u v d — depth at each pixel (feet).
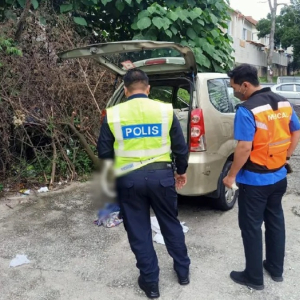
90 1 21.71
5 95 16.58
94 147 19.61
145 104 8.58
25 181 17.56
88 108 19.71
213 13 23.90
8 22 18.02
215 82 13.52
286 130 8.63
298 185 16.87
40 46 18.78
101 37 24.45
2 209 14.75
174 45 10.66
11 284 9.52
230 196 14.07
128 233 8.90
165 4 22.57
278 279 9.35
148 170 8.57
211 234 12.13
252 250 8.85
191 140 11.95
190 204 14.82
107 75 20.30
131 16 23.57
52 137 17.98
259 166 8.50
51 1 21.54
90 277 9.80
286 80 61.26
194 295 8.87
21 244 11.69
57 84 18.35
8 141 17.12
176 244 9.14
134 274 9.92
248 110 8.19
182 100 15.74
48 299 8.89
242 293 8.91
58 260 10.69
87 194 16.42
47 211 14.49
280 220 9.19
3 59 16.78
